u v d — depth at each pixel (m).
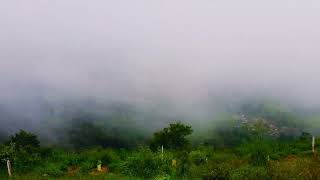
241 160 29.31
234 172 21.91
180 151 33.84
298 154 33.69
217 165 25.44
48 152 33.78
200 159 29.38
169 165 26.27
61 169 29.94
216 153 34.66
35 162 29.62
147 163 26.23
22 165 28.80
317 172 20.98
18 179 24.22
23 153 29.75
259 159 28.61
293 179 20.41
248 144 35.38
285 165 23.66
